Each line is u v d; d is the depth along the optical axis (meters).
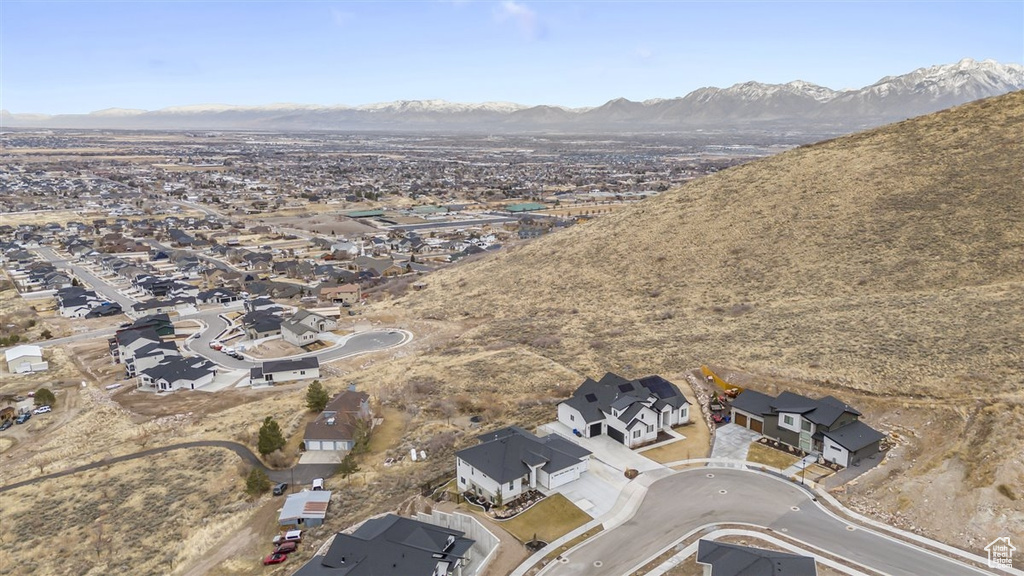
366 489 55.28
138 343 97.81
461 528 45.16
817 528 42.03
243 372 96.06
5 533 53.81
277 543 48.44
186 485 60.22
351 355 101.12
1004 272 79.19
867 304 77.94
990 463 43.59
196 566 46.97
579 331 92.62
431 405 71.19
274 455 63.03
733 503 45.69
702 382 66.88
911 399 53.50
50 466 66.31
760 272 100.12
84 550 50.69
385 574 38.62
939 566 37.53
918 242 92.19
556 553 41.34
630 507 46.19
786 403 55.06
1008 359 54.47
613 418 56.94
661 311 95.69
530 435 53.56
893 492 44.47
